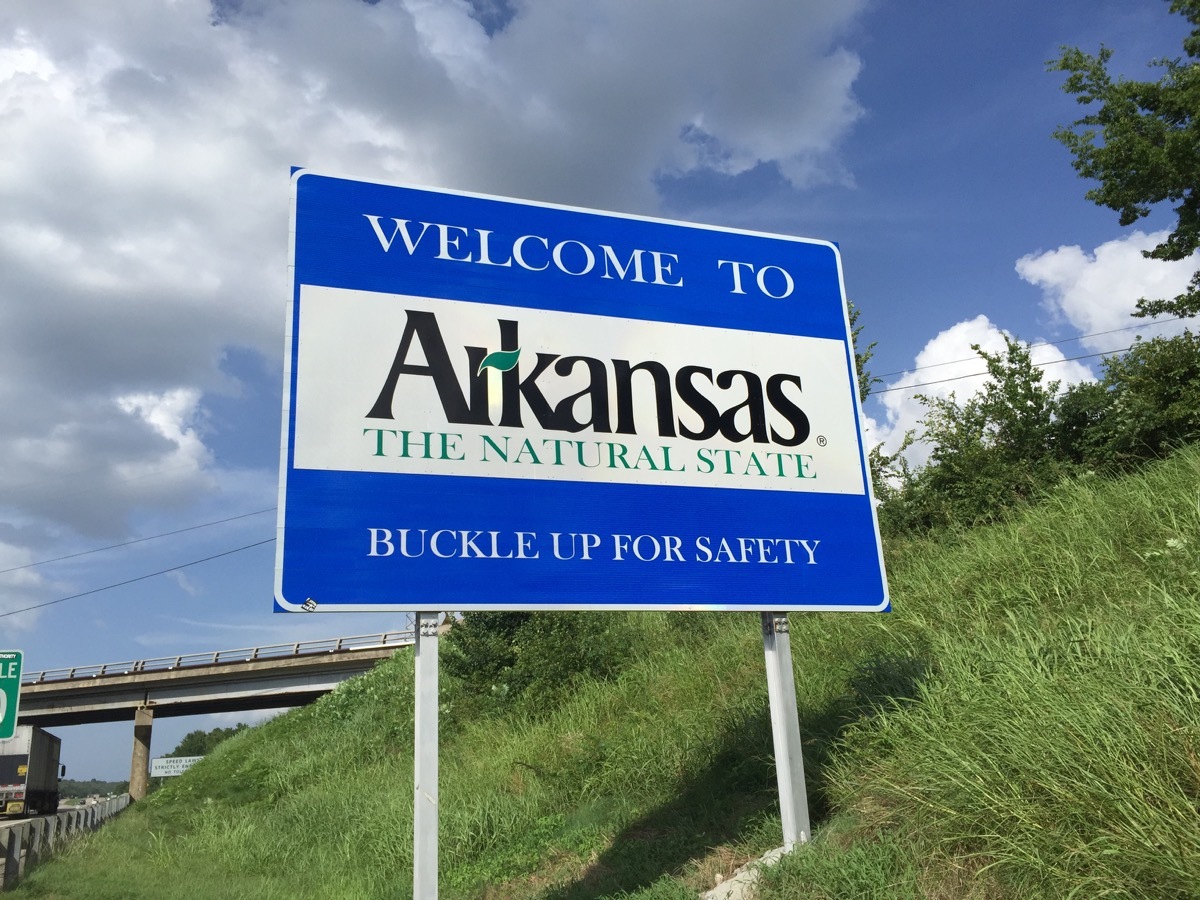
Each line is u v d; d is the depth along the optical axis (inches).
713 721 363.3
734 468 256.5
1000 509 526.6
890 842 200.7
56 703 2011.6
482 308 243.9
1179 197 613.9
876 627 349.7
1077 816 165.5
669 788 341.1
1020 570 332.2
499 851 363.9
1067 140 637.9
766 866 212.8
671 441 252.2
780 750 236.8
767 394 267.4
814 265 286.7
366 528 216.8
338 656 1806.1
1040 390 582.9
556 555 231.8
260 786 771.4
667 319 262.7
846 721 284.4
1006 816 176.7
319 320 227.5
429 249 243.4
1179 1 607.8
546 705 552.4
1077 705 187.2
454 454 229.9
